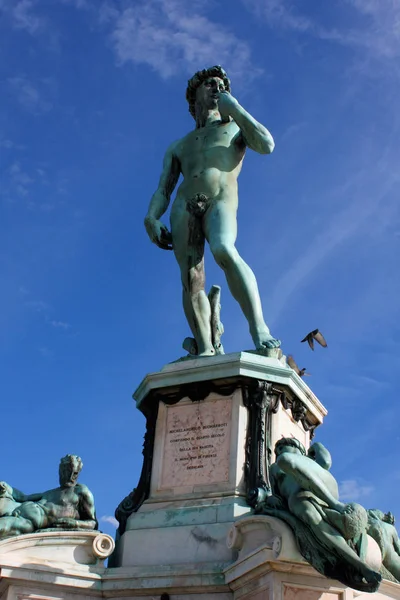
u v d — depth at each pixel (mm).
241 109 7059
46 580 5539
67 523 5859
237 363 6270
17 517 5793
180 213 7215
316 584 4988
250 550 5277
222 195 7113
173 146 7652
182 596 5445
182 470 6188
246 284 6684
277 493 5402
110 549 5797
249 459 6027
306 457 5285
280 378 6305
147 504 6137
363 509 4953
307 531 4961
